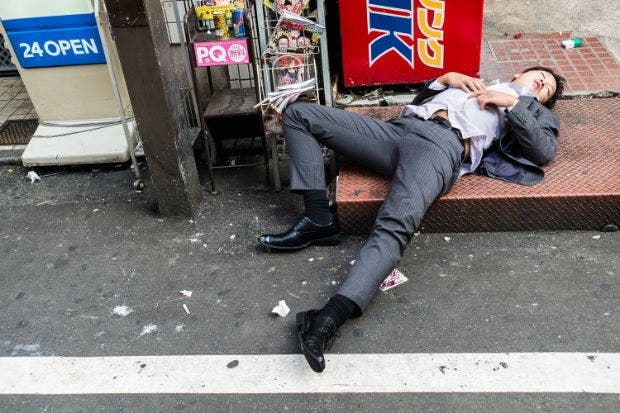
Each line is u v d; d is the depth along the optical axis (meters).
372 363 2.41
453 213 3.02
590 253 2.88
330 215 3.05
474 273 2.83
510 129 3.12
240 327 2.65
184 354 2.54
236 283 2.91
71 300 2.90
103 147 3.93
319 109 3.09
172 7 3.97
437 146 2.87
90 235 3.37
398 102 4.10
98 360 2.55
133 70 2.93
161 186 3.32
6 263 3.19
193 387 2.38
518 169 3.08
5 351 2.63
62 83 4.01
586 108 3.71
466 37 3.90
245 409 2.27
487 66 4.39
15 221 3.54
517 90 3.27
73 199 3.72
